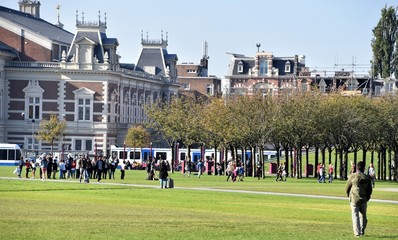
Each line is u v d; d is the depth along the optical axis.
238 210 96.19
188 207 98.69
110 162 181.12
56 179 167.75
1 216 81.50
